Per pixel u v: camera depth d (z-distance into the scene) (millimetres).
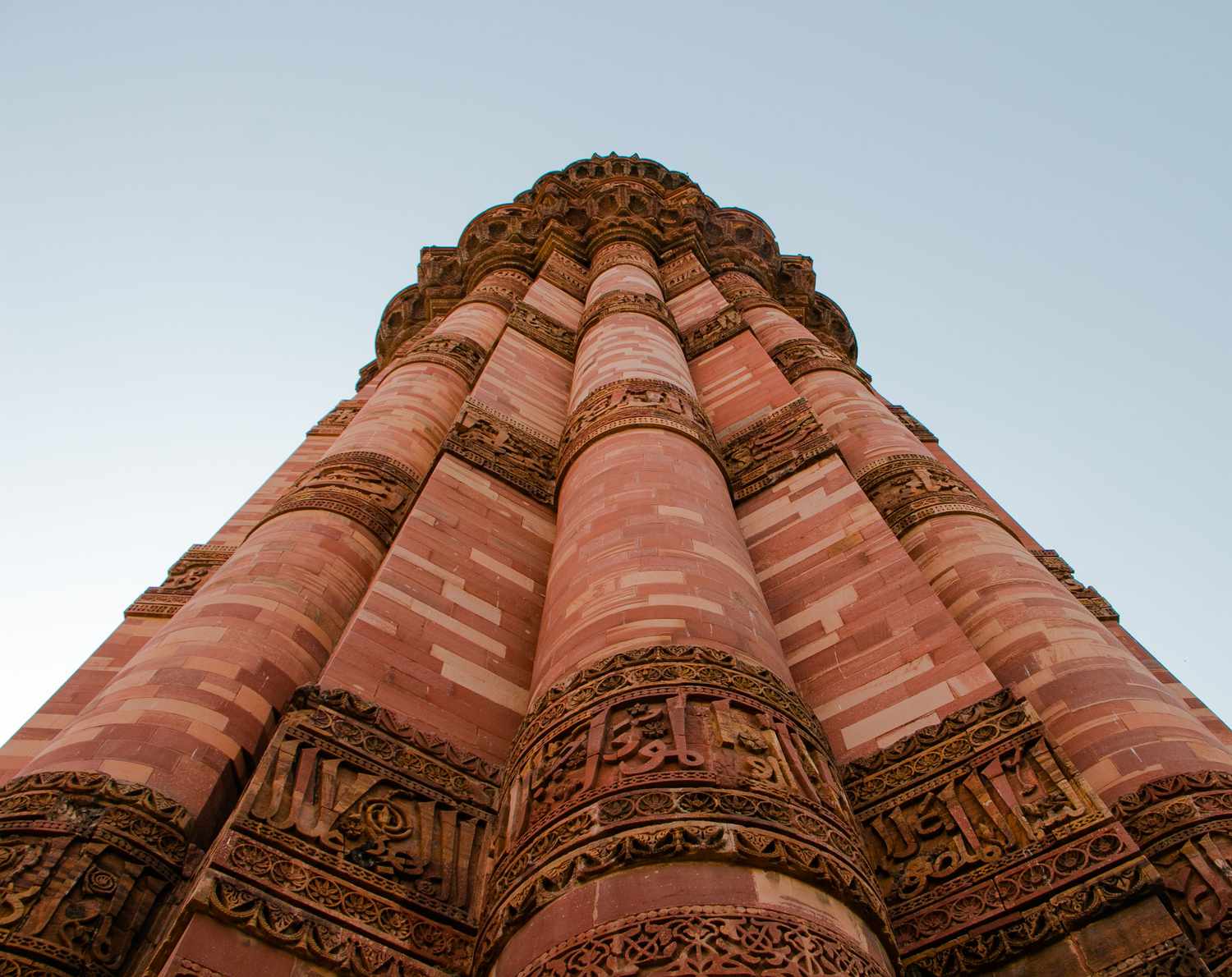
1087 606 17547
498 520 13727
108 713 8805
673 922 5652
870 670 10141
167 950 6273
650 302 21516
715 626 8727
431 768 8789
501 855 7207
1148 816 7637
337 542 12922
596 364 17406
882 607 10953
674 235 30469
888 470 15133
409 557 11727
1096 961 6418
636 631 8586
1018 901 7066
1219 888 6879
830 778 7805
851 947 5844
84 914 6883
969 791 8195
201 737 8727
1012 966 6730
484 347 22734
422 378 19797
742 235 32562
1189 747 8273
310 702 8711
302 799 7668
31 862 7043
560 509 13016
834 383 19797
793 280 32812
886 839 8219
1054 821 7504
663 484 11586
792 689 8633
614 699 7852
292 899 6793
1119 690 9031
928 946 7152
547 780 7441
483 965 6430
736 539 11156
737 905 5805
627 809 6617
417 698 9719
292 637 10648
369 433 16938
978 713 8844
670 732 7418
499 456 15484
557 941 5867
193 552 18172
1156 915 6484
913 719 9281
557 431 17734
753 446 16188
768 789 6926
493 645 11141
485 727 9914
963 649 9789
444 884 7664
